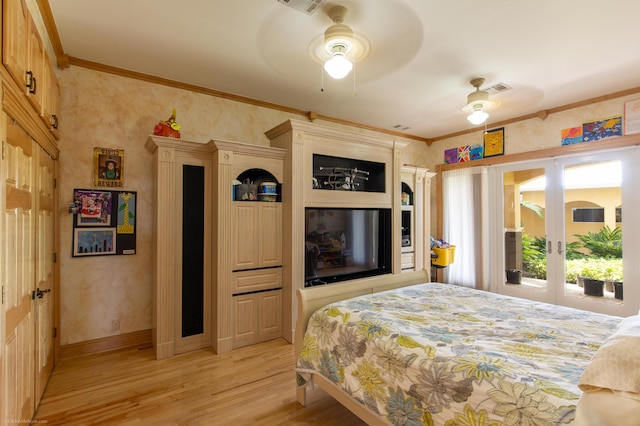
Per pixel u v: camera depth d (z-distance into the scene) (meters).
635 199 3.35
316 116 4.12
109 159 2.85
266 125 3.72
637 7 2.01
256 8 2.04
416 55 2.62
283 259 3.18
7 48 1.30
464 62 2.75
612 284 3.53
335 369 1.77
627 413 0.85
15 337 1.55
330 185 3.49
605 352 0.99
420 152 5.40
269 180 3.29
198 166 2.94
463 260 4.88
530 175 4.22
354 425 1.86
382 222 3.86
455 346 1.45
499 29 2.26
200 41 2.44
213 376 2.41
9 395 1.46
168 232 2.74
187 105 3.21
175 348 2.79
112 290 2.87
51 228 2.40
